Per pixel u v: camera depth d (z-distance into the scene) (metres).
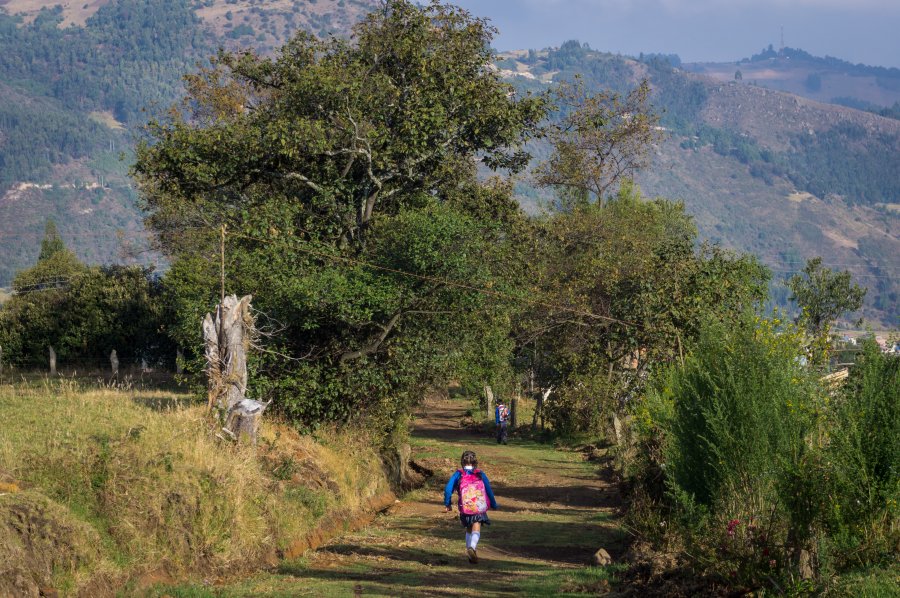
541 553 19.73
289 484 21.31
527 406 67.50
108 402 22.77
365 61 32.56
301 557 18.72
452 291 26.98
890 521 12.25
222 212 29.36
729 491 14.27
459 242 27.05
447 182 33.34
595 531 22.70
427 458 41.41
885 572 11.20
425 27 32.22
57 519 13.69
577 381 41.69
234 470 18.36
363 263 26.64
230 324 21.02
